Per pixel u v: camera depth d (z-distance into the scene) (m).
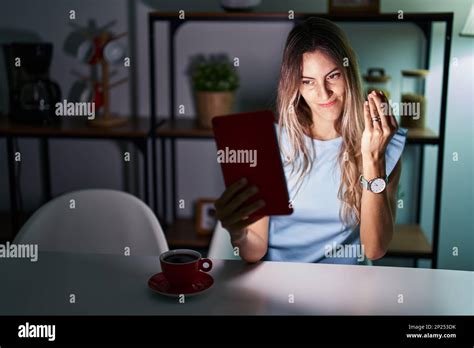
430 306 1.16
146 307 1.16
